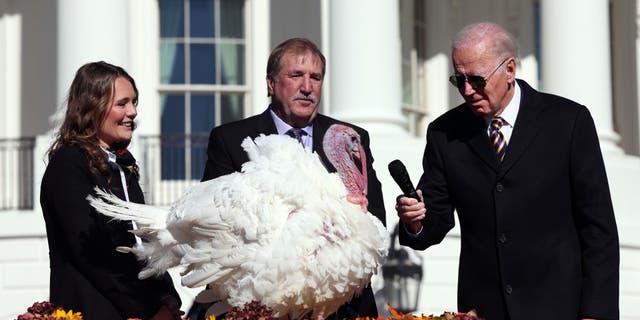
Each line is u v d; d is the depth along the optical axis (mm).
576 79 19031
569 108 7434
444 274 16750
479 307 7418
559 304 7223
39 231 16969
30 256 16953
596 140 7398
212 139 8109
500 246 7328
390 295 16375
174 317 7262
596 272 7199
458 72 7281
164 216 7023
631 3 23047
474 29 7312
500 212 7328
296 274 6738
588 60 19047
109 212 6930
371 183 7902
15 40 21109
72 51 17797
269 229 6742
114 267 7148
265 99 21141
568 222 7359
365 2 17797
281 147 7023
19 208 18438
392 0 18016
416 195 7348
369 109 17781
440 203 7613
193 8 21188
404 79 21953
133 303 7156
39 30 21031
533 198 7312
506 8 22656
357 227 6867
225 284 6922
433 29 22578
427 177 7652
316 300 6910
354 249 6836
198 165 20422
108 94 7266
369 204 7820
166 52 21078
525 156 7352
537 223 7312
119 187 7324
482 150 7438
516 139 7379
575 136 7352
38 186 17438
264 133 7984
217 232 6824
